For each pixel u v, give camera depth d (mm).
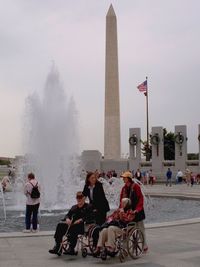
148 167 67250
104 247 11430
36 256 11977
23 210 27078
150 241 14086
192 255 11938
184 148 66062
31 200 15938
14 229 18938
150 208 27406
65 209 26219
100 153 68062
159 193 36719
